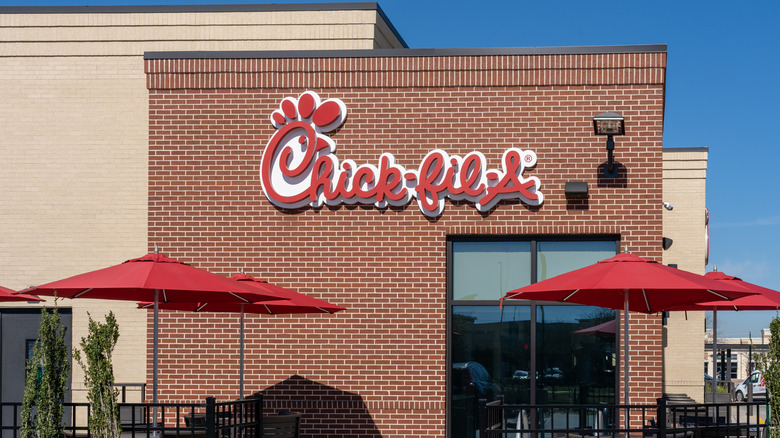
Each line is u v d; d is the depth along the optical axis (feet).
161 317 51.52
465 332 50.39
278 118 51.62
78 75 63.72
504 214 49.83
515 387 49.62
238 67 52.08
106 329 37.37
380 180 50.55
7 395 61.98
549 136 50.06
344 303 50.65
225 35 67.41
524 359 49.70
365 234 50.75
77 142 63.26
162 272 38.32
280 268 51.19
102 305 62.90
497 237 50.47
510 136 50.29
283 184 51.37
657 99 49.49
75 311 62.85
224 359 51.01
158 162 52.19
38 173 63.21
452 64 50.83
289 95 51.83
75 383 62.03
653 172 49.26
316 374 50.52
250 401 39.52
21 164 63.31
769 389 36.40
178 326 51.42
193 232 51.78
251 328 51.13
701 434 43.88
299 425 46.11
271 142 51.55
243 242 51.47
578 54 50.06
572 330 49.49
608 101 49.83
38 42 63.93
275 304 43.96
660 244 48.96
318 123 51.26
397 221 50.62
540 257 50.21
